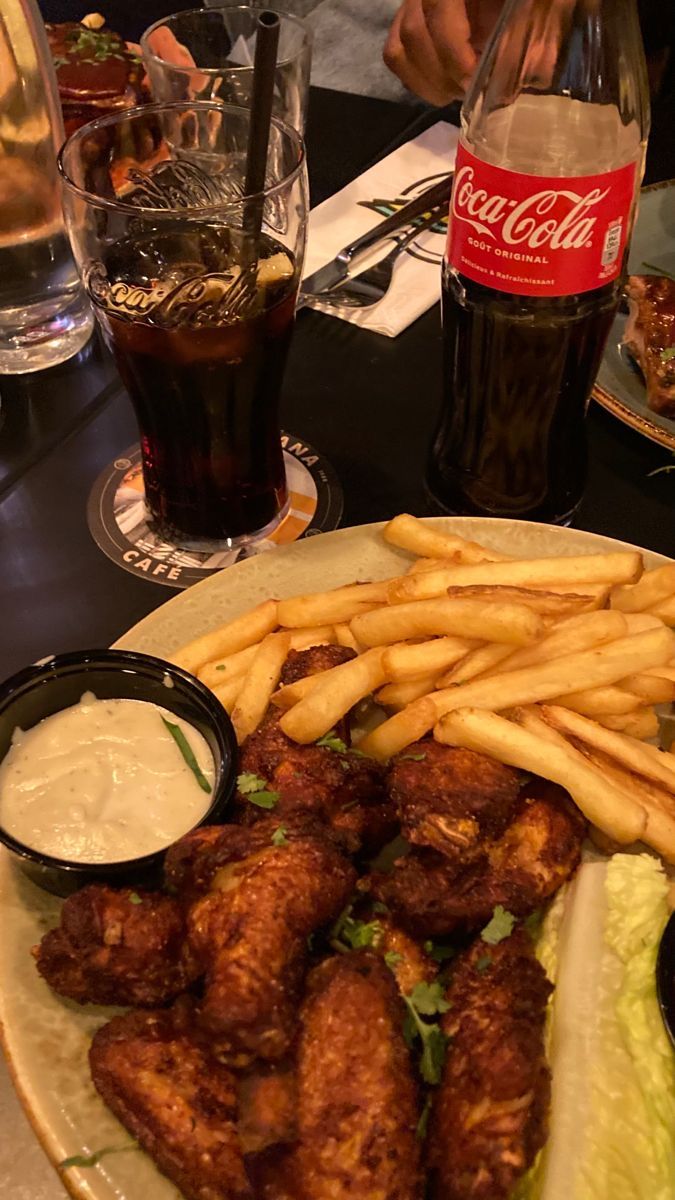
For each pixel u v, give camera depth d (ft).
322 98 1.81
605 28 0.95
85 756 0.80
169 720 0.84
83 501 1.15
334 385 1.30
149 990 0.69
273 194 0.92
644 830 0.79
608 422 1.24
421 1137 0.64
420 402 1.27
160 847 0.75
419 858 0.76
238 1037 0.62
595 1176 0.66
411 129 1.73
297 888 0.68
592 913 0.77
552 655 0.87
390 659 0.87
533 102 0.98
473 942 0.73
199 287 0.91
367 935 0.73
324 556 1.03
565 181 0.86
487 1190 0.60
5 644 0.99
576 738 0.85
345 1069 0.62
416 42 1.64
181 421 0.99
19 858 0.75
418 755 0.81
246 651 0.92
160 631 0.95
